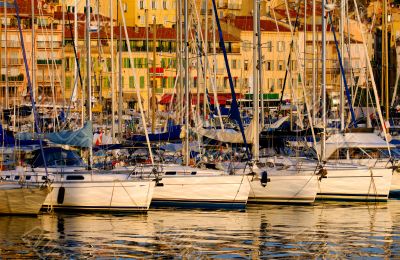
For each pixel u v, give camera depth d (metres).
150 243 104.62
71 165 130.38
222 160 146.38
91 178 124.06
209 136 138.62
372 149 152.75
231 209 129.62
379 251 101.19
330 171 138.12
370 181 138.38
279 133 150.62
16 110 184.25
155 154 153.25
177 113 178.50
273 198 135.12
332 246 103.69
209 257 97.81
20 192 119.75
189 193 129.88
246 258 97.44
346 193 138.25
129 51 134.25
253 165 134.62
